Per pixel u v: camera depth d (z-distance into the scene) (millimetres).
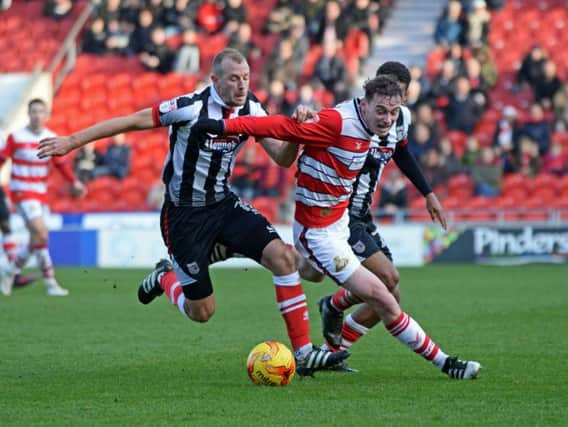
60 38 94312
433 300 45438
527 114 79938
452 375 24062
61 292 49719
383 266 25609
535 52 79188
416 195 74562
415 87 77562
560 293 48625
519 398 21578
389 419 19422
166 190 25531
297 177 24000
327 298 26500
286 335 33844
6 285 50062
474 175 73812
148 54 87188
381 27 89312
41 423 19219
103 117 86688
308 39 85250
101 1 92062
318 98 78438
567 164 76562
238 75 23656
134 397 21906
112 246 70250
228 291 51531
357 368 26031
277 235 24828
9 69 92500
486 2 89188
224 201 25359
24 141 47531
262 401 21328
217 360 27875
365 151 23266
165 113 23875
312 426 18828
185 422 19219
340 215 24000
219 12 88688
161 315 40188
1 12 97500
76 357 28562
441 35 83188
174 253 25484
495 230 70312
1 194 54281
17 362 27578
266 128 22344
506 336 32812
